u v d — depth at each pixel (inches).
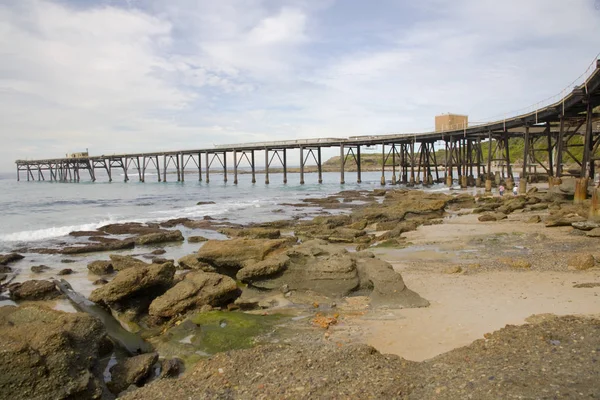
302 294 506.3
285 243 644.1
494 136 2333.9
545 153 3735.2
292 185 3073.3
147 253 853.8
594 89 1174.3
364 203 1670.8
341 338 369.7
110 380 323.3
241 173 6343.5
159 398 264.8
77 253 848.9
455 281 527.8
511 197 1505.9
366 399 243.4
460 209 1380.4
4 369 263.9
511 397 226.4
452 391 243.1
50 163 4630.9
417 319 405.1
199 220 1264.8
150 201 1904.5
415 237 893.2
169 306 464.8
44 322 327.3
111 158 4025.6
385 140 2632.9
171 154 3639.3
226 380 281.4
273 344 348.5
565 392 225.1
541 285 483.5
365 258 588.1
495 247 741.3
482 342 314.7
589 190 1191.6
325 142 2844.5
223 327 402.9
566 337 302.4
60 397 272.7
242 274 522.0
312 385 264.4
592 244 709.9
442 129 2524.6
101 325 346.6
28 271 709.9
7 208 1614.2
